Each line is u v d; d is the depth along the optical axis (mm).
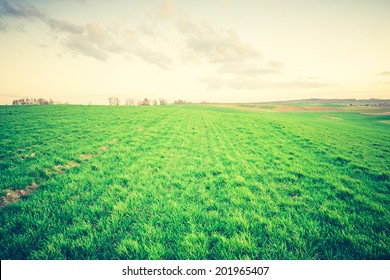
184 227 4211
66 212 4621
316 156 10672
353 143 15711
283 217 4465
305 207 5059
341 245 3729
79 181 6422
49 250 3471
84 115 22953
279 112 83375
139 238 3855
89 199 5273
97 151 10156
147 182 6547
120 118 22578
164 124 21094
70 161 8445
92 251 3477
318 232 3932
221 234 4051
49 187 5840
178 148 11805
